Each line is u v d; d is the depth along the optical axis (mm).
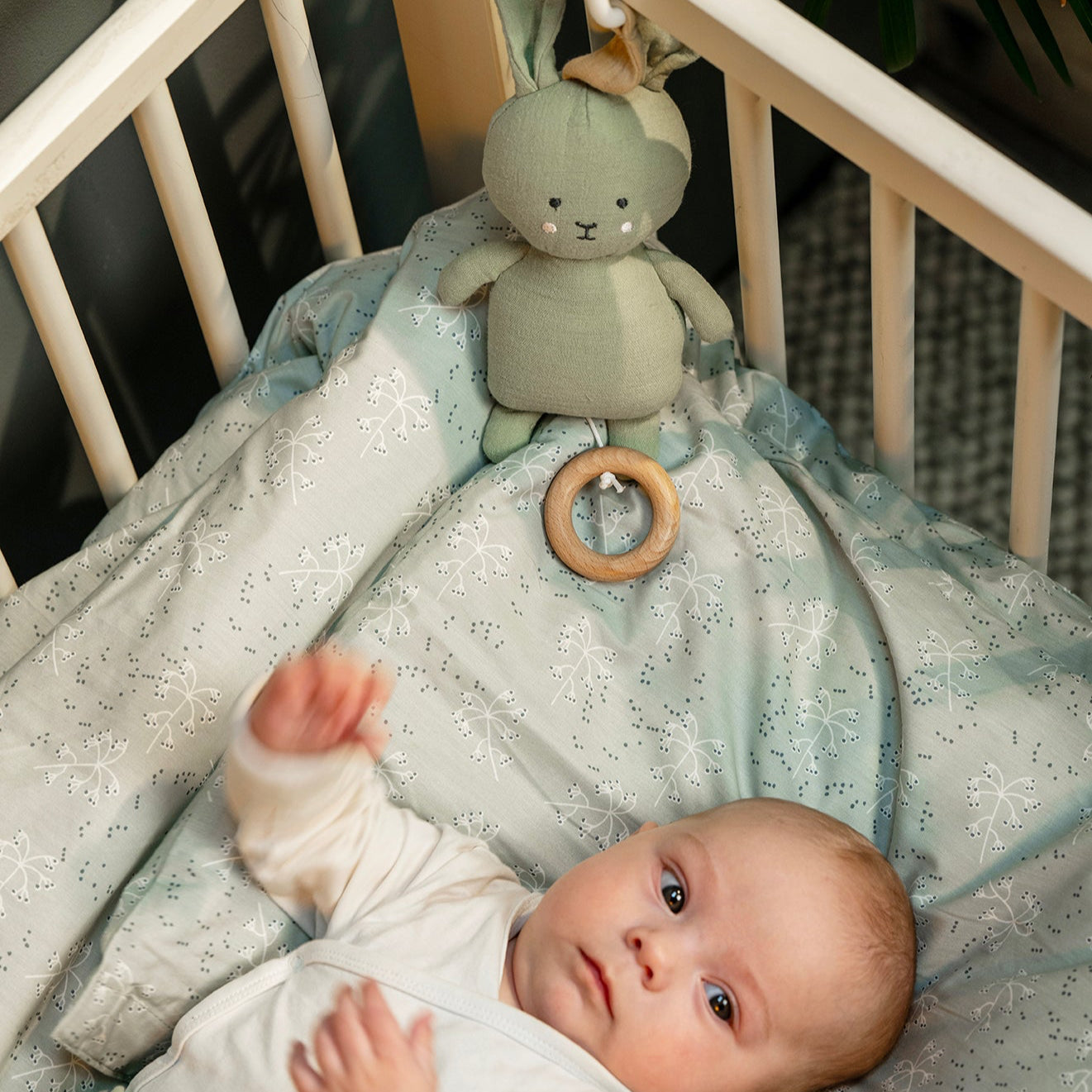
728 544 1091
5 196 893
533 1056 873
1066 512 1566
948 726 1008
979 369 1704
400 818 985
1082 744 990
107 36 928
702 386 1198
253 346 1368
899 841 995
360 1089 810
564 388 1074
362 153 1517
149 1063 955
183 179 1098
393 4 1424
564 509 1083
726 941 878
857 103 827
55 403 1310
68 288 1276
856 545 1096
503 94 1308
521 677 1046
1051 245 755
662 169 981
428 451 1097
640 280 1052
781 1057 882
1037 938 916
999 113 1820
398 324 1104
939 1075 884
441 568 1047
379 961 900
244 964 948
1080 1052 840
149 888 928
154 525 1103
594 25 1049
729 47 890
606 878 915
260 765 848
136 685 979
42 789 955
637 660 1071
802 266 1845
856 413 1685
